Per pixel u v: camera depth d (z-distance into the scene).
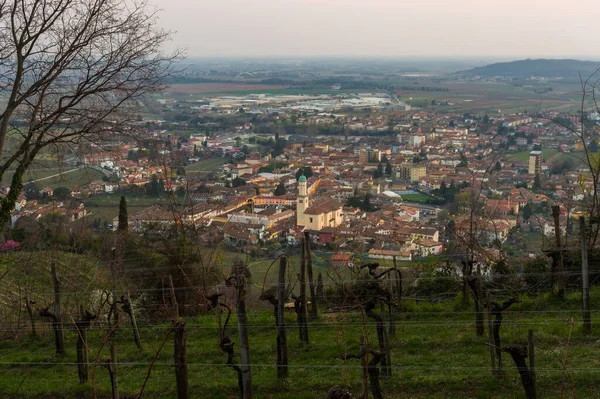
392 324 14.43
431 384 11.76
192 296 19.53
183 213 25.70
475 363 12.71
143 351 15.31
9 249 26.72
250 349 14.50
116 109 15.93
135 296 19.73
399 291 15.84
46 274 22.67
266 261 35.28
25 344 16.75
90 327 16.88
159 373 13.73
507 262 20.53
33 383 13.38
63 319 18.16
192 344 15.41
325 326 16.09
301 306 14.84
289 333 15.78
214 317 17.80
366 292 17.19
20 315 19.11
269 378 12.59
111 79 15.52
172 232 23.69
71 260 24.11
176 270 19.91
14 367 14.81
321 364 13.36
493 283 18.48
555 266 17.36
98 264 23.55
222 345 11.20
